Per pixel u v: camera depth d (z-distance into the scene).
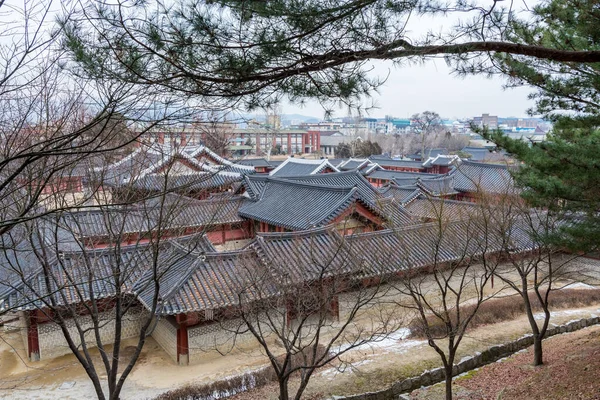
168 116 5.07
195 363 17.28
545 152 9.10
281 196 33.50
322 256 18.56
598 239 9.23
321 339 18.78
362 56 5.30
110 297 16.73
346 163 76.69
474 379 14.77
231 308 16.55
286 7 4.79
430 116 120.44
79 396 14.82
